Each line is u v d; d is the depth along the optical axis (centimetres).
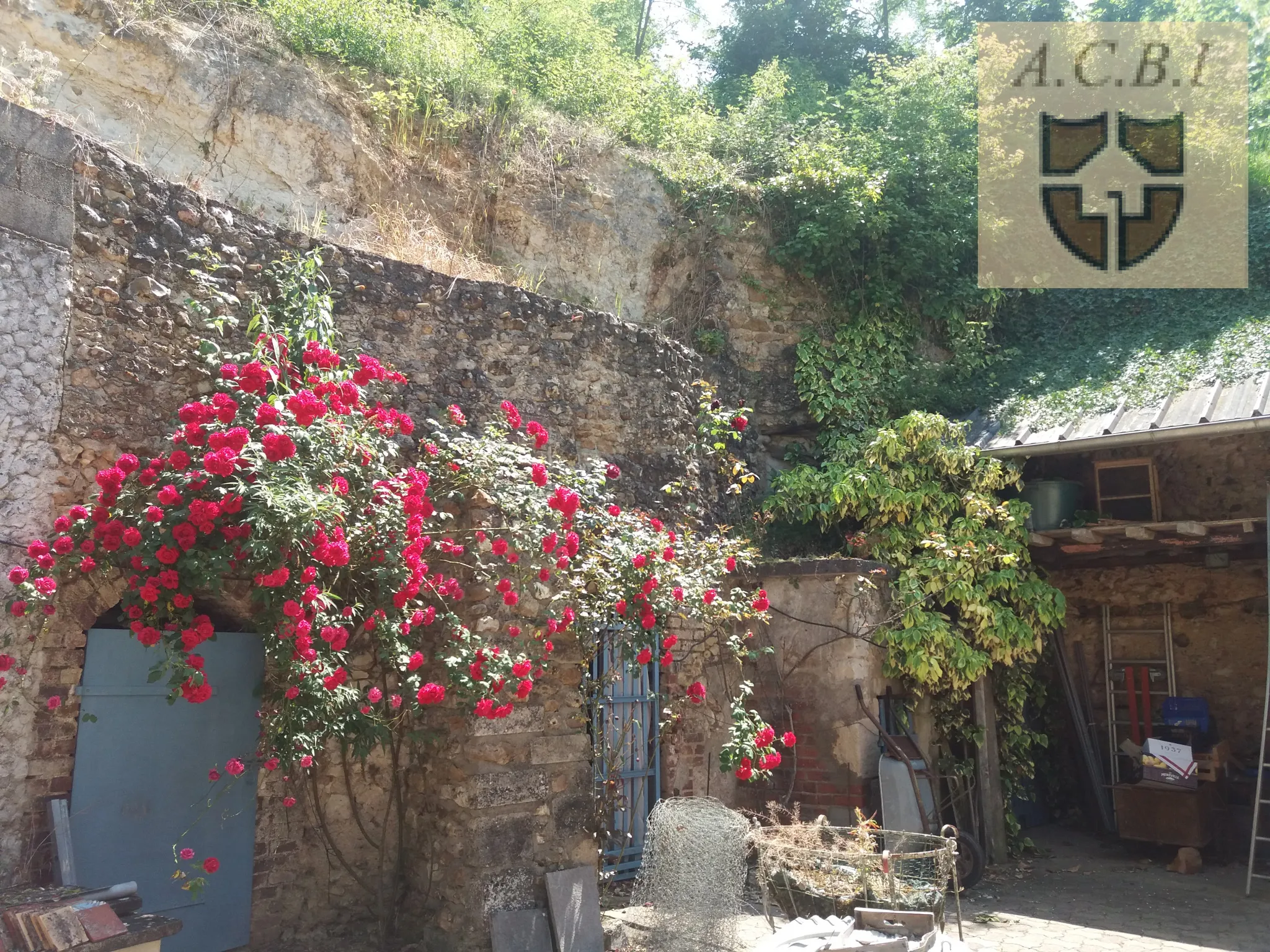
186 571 395
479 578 486
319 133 779
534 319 621
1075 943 547
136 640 433
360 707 432
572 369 640
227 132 734
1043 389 886
